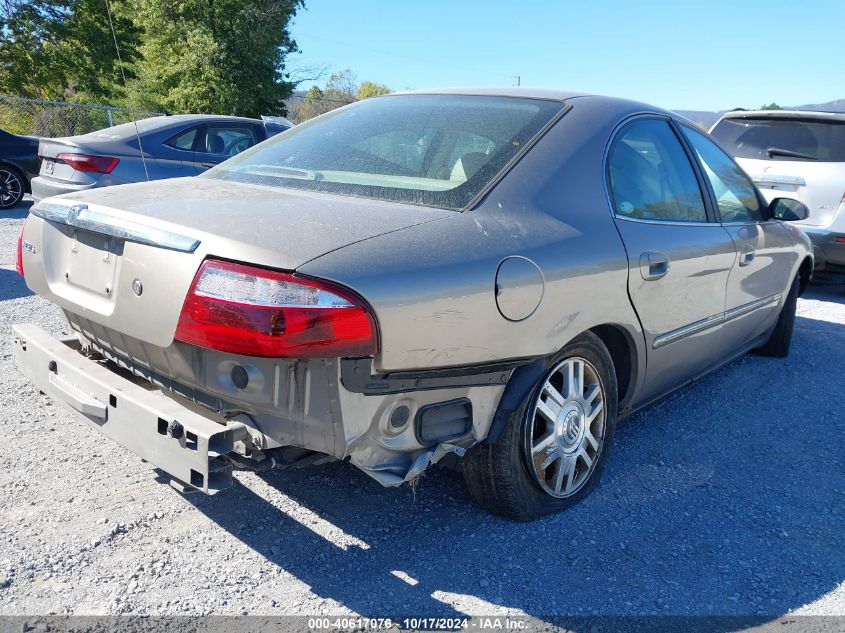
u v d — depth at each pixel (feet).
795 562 9.34
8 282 20.66
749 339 15.57
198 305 7.03
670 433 13.25
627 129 10.95
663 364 11.45
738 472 11.83
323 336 6.77
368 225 7.73
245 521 9.32
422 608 7.92
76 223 8.40
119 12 100.17
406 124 10.32
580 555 9.11
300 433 7.20
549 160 9.45
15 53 94.68
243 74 98.78
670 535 9.74
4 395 12.59
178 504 9.58
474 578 8.49
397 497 10.11
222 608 7.69
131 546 8.62
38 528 8.79
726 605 8.37
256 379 7.11
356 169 9.49
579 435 9.86
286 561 8.57
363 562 8.64
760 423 13.99
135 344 7.96
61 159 26.53
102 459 10.62
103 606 7.57
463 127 9.93
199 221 7.57
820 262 25.58
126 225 7.79
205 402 7.63
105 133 27.71
